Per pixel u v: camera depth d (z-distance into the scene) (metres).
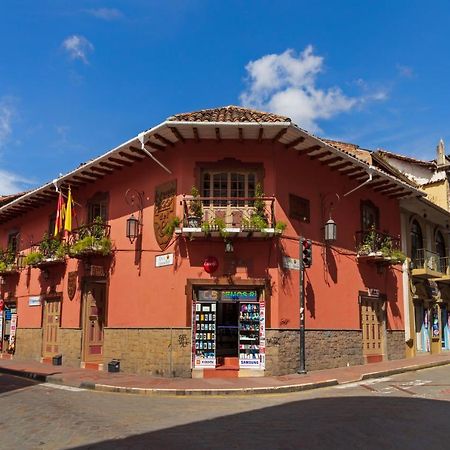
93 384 13.27
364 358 17.92
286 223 15.41
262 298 14.84
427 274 21.78
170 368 14.63
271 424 8.19
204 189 15.34
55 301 20.72
